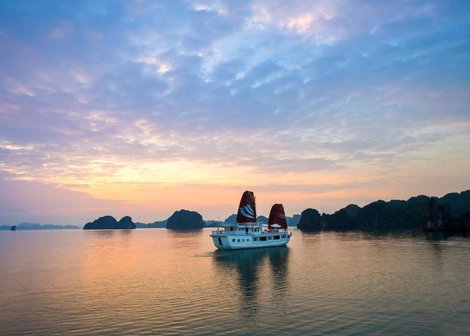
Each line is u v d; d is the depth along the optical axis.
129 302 30.28
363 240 101.88
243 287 35.53
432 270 43.44
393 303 28.05
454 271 42.47
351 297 30.14
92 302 30.58
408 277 38.97
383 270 44.03
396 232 149.75
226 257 62.66
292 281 37.91
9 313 27.56
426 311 25.88
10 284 39.75
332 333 21.70
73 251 85.69
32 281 41.59
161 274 45.16
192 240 128.62
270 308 27.36
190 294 32.84
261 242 75.56
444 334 21.41
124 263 58.34
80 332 22.98
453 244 80.50
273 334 21.73
